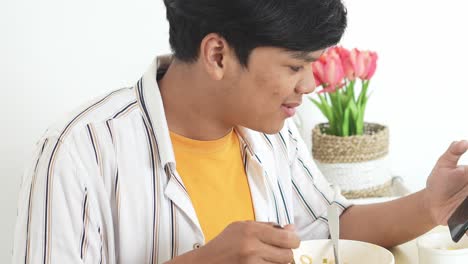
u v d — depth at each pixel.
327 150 1.88
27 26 1.89
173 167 1.10
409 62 2.07
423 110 2.10
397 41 2.05
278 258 0.95
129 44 1.94
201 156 1.16
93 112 1.11
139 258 1.10
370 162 1.87
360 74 1.83
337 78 1.80
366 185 1.88
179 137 1.14
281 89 1.00
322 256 1.15
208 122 1.13
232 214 1.17
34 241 1.01
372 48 2.05
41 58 1.91
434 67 2.08
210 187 1.16
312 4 0.94
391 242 1.27
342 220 1.32
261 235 0.95
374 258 1.11
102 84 1.95
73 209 1.03
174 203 1.11
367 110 2.09
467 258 1.07
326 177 1.89
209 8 0.97
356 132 1.91
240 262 0.95
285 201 1.30
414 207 1.24
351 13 2.03
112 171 1.09
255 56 0.98
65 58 1.92
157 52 1.96
